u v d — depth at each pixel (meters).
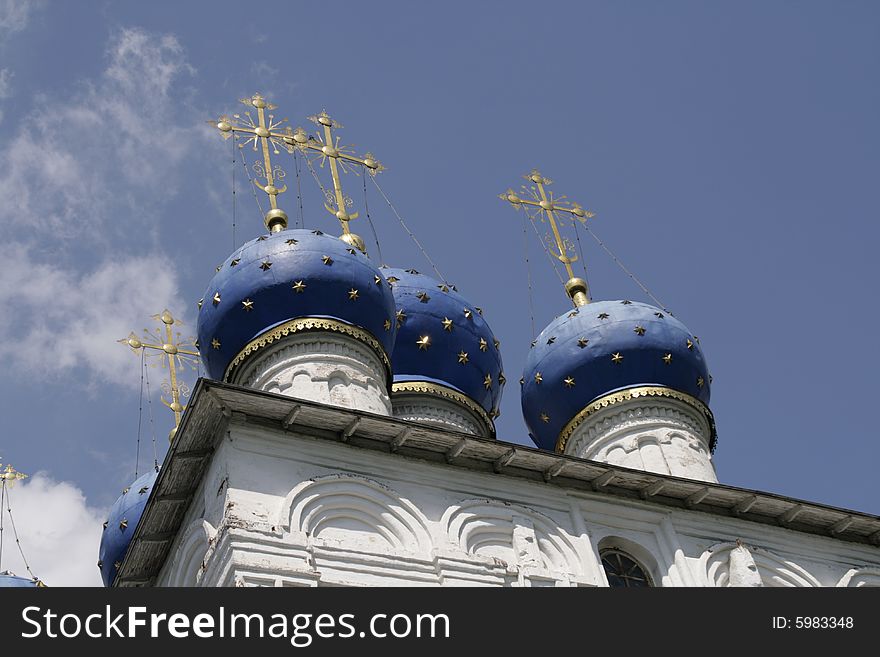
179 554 27.84
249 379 32.81
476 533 28.22
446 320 38.78
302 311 33.00
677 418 36.84
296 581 25.34
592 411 37.00
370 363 32.91
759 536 31.52
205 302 34.03
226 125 42.25
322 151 43.69
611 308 38.47
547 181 46.31
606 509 30.28
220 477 26.80
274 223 39.09
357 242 41.06
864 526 32.31
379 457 28.41
